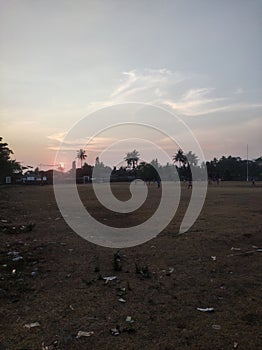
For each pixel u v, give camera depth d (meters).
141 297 5.08
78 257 7.52
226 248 8.26
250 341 3.76
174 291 5.33
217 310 4.59
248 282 5.74
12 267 6.72
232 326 4.12
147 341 3.78
